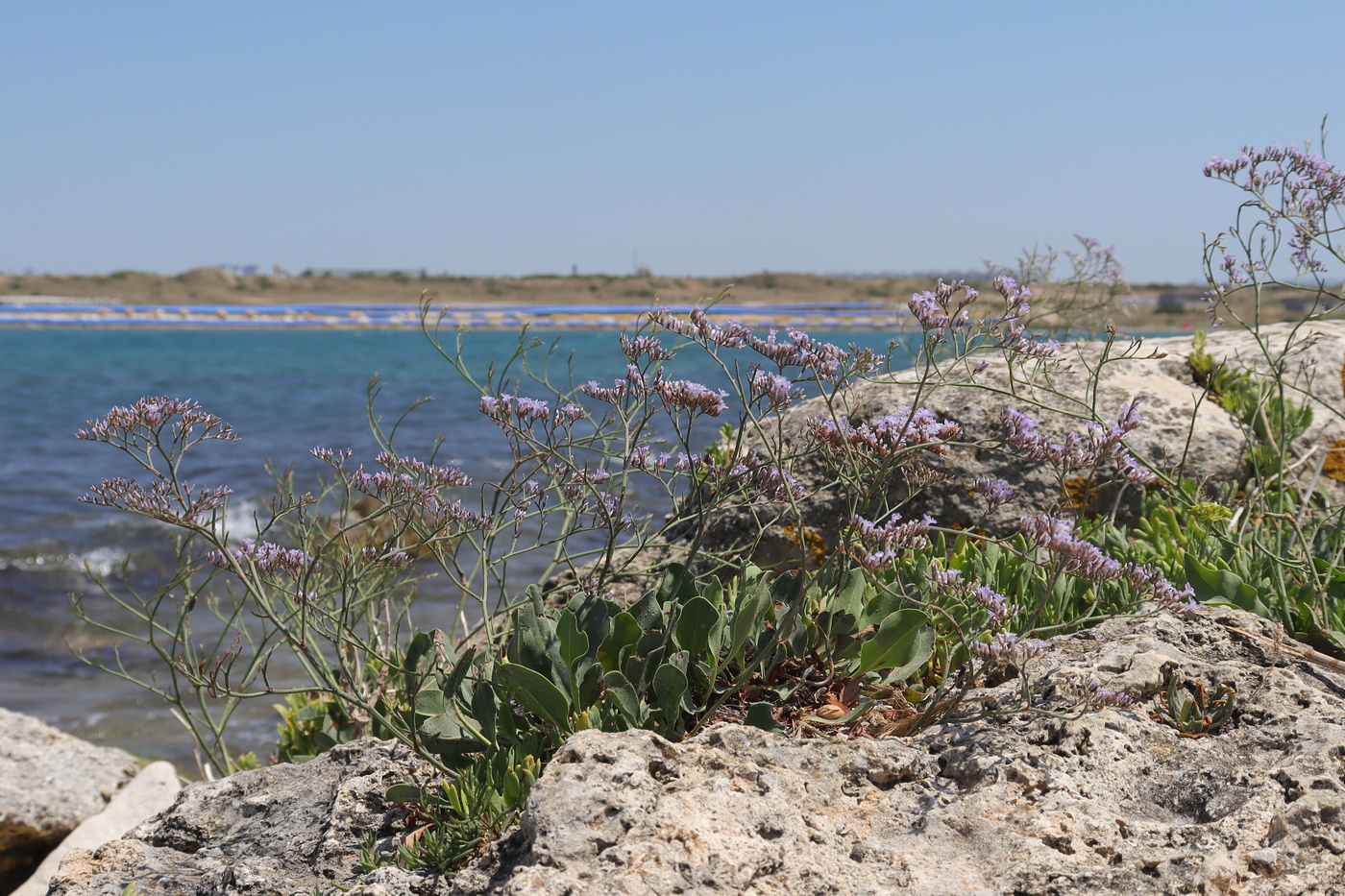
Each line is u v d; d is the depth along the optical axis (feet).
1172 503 16.75
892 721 9.94
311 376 158.71
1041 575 12.34
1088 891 6.76
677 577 11.68
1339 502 17.29
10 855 20.13
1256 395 18.39
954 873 7.08
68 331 447.83
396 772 9.99
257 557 10.66
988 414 17.62
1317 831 6.92
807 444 12.09
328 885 8.59
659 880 6.70
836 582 11.51
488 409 11.58
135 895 9.03
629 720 9.37
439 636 11.92
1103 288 24.31
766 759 8.16
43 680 30.25
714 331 10.74
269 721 26.30
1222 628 11.06
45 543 47.01
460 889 7.55
